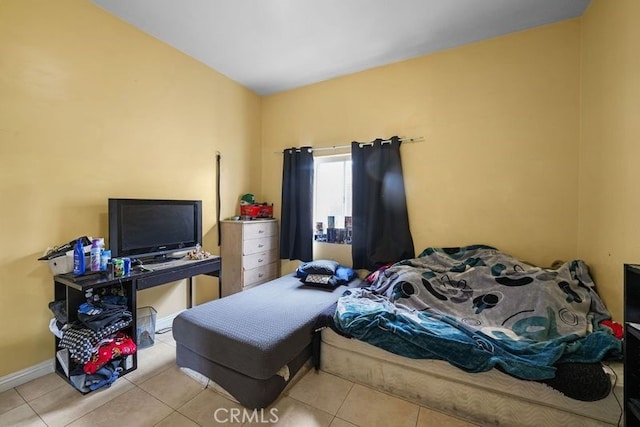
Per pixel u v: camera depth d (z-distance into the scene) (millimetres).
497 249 2375
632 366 1083
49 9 1810
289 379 1714
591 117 1929
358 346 1758
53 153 1850
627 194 1508
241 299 2219
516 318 1779
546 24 2191
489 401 1413
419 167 2680
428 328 1652
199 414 1482
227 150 3152
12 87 1674
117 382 1743
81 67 1969
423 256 2523
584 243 2020
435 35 2344
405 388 1622
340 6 2014
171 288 2625
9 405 1536
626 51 1518
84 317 1634
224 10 2062
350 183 3178
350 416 1479
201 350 1708
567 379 1238
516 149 2305
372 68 2900
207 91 2896
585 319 1625
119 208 2051
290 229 3330
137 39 2285
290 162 3357
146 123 2373
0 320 1669
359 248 2922
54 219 1863
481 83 2422
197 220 2648
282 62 2809
